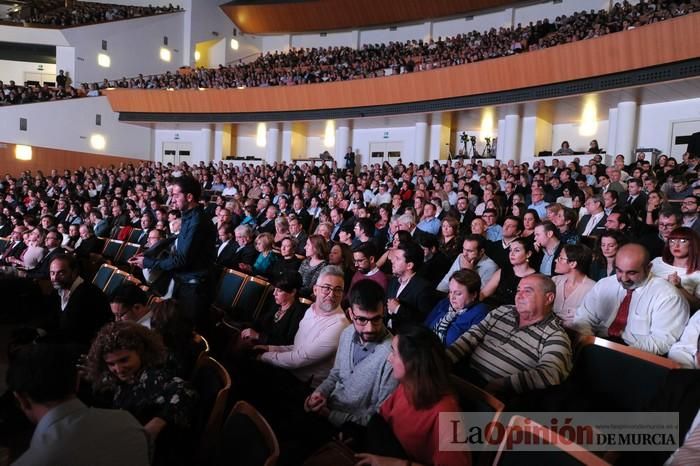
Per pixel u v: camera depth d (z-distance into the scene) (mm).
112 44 20656
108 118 19156
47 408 1390
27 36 19469
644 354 2008
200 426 1854
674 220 3678
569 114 12562
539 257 4051
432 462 1623
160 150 19828
